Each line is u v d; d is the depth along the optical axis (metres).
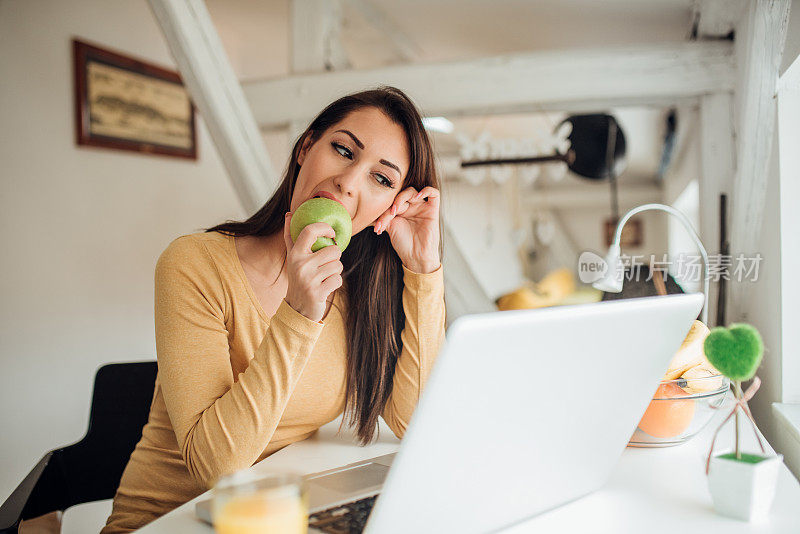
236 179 2.53
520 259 10.77
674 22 3.35
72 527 1.86
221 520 0.59
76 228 2.83
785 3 1.59
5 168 2.55
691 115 4.72
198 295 1.09
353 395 1.25
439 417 0.62
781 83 1.64
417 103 2.92
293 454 1.13
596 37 3.70
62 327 2.76
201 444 0.94
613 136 4.40
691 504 0.83
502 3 3.31
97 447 1.67
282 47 4.09
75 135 2.82
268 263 1.17
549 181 10.20
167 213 3.30
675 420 1.03
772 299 1.70
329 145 1.17
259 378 0.94
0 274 2.53
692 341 1.02
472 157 4.45
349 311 1.26
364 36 3.83
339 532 0.71
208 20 2.39
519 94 2.84
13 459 2.56
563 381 0.72
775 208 1.67
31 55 2.66
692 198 6.15
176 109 3.32
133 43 3.12
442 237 1.32
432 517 0.67
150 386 1.74
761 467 0.76
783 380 1.59
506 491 0.74
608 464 0.87
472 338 0.60
